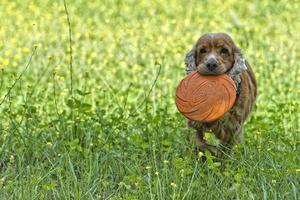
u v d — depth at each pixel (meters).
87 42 21.41
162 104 15.52
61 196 10.65
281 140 12.50
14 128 12.47
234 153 12.12
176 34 22.59
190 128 12.22
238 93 12.29
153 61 19.23
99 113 13.47
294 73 18.12
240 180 10.67
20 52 20.14
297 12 26.02
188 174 11.11
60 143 12.26
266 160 11.57
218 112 11.70
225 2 27.34
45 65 18.83
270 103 16.02
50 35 22.22
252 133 12.75
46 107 14.70
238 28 23.69
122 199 10.49
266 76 17.91
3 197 10.43
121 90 16.69
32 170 11.37
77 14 25.27
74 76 17.75
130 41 21.41
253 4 27.05
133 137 12.12
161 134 12.66
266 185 10.80
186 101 11.77
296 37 22.11
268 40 21.66
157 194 10.38
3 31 22.30
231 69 12.23
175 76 18.00
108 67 18.91
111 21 24.45
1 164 12.03
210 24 23.81
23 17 24.62
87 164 11.48
